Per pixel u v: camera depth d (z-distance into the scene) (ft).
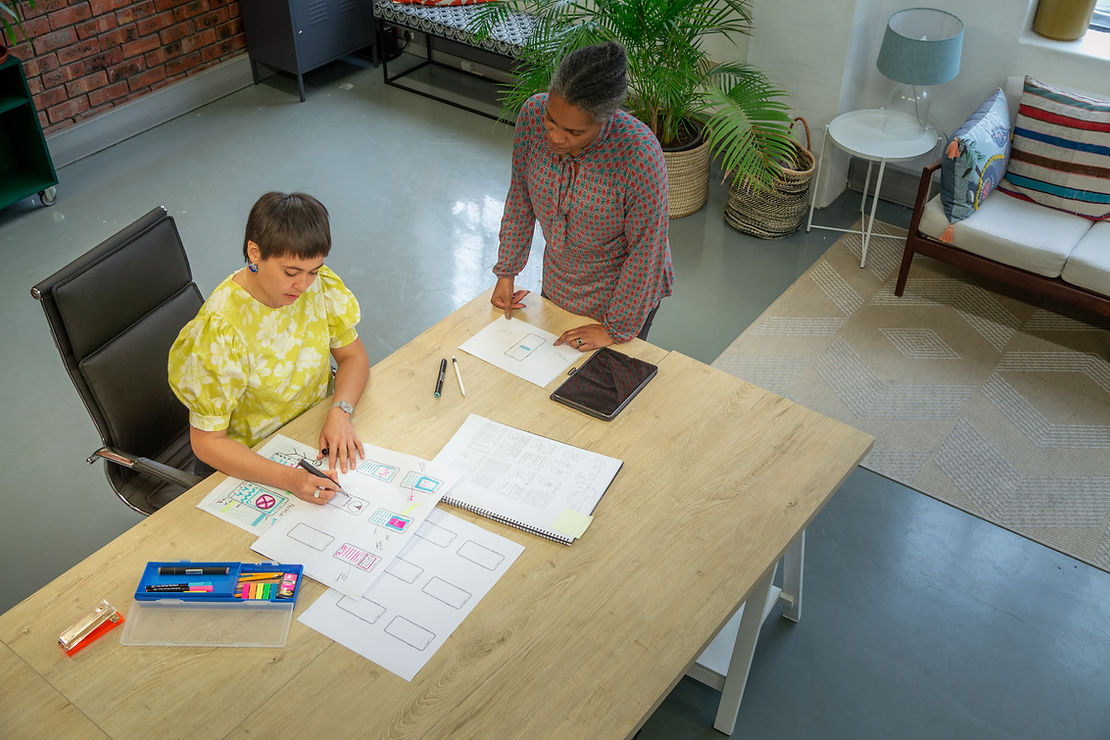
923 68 11.82
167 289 7.36
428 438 6.48
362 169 15.30
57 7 14.39
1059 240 11.22
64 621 5.22
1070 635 8.48
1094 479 9.96
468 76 18.37
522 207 7.59
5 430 10.41
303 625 5.23
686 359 7.28
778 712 7.84
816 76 13.48
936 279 13.01
